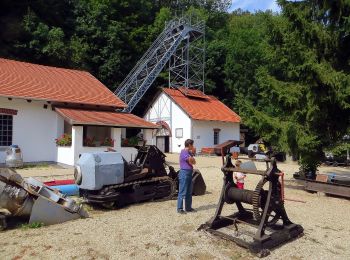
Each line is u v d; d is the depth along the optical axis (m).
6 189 7.66
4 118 19.69
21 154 19.20
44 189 8.42
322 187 12.55
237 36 51.09
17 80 21.61
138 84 34.59
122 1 49.81
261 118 13.42
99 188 9.52
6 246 6.58
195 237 7.21
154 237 7.18
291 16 13.20
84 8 45.41
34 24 37.72
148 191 10.63
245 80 48.34
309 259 6.26
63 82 24.27
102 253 6.29
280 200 7.36
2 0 38.56
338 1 13.10
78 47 40.31
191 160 9.24
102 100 23.42
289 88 13.05
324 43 13.30
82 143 19.64
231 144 34.47
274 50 14.36
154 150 11.13
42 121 20.83
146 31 50.47
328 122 13.33
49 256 6.12
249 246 6.50
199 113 36.41
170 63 47.00
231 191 7.80
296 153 13.27
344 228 8.31
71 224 8.08
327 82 11.70
